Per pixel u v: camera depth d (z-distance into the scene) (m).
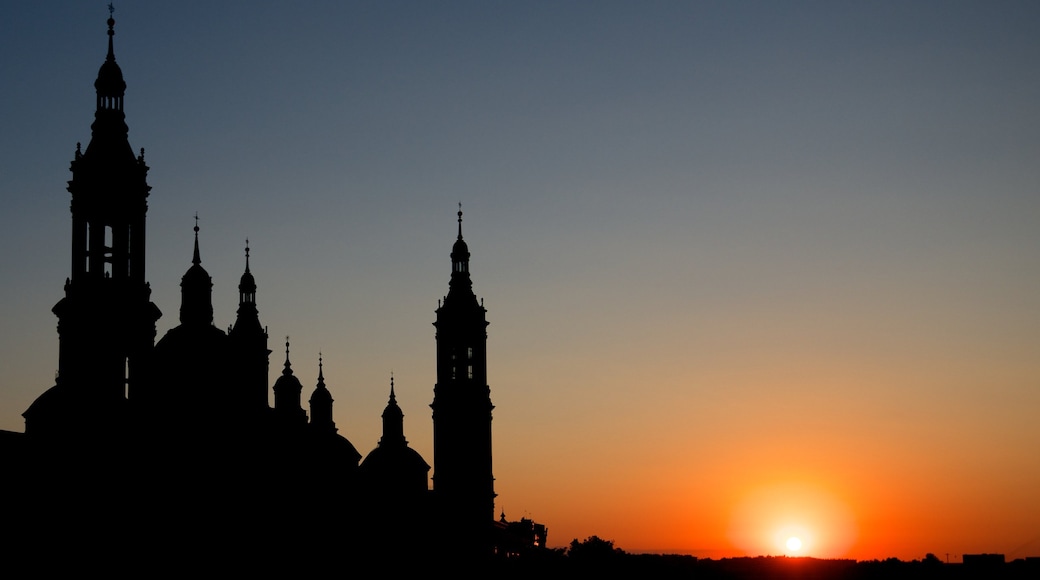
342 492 192.00
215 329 157.00
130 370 143.50
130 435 142.00
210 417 153.25
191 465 149.00
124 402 142.25
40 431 138.50
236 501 155.62
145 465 143.38
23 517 131.62
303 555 173.00
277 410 182.12
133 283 142.25
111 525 137.88
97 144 142.12
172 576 143.62
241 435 158.38
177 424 149.38
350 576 187.75
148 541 141.75
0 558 128.25
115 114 144.00
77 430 137.88
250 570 157.12
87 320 139.12
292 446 176.12
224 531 152.38
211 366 154.50
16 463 133.62
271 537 164.00
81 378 139.12
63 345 139.88
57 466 135.75
